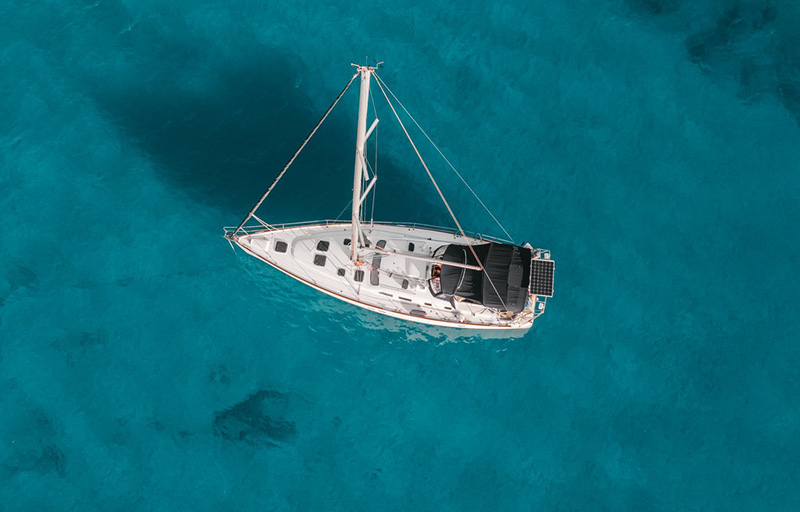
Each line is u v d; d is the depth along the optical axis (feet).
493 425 117.08
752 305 124.77
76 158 128.67
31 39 136.05
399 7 142.10
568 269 126.52
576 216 129.90
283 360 119.14
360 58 138.21
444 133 134.31
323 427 115.44
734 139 135.13
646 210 130.62
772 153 134.31
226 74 135.95
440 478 113.50
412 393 118.42
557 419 117.70
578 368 120.78
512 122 135.54
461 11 142.61
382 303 119.65
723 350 121.90
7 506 107.65
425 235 122.52
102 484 109.60
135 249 123.75
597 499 113.29
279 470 112.37
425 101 136.26
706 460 115.44
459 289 112.27
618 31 142.10
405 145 132.98
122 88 133.80
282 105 134.82
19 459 109.91
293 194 129.18
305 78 136.77
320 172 131.03
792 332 123.13
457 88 137.59
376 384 118.62
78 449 111.04
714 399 118.93
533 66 139.74
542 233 128.88
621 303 124.67
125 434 112.47
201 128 132.46
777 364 121.08
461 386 119.24
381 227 122.83
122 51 136.05
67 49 135.74
